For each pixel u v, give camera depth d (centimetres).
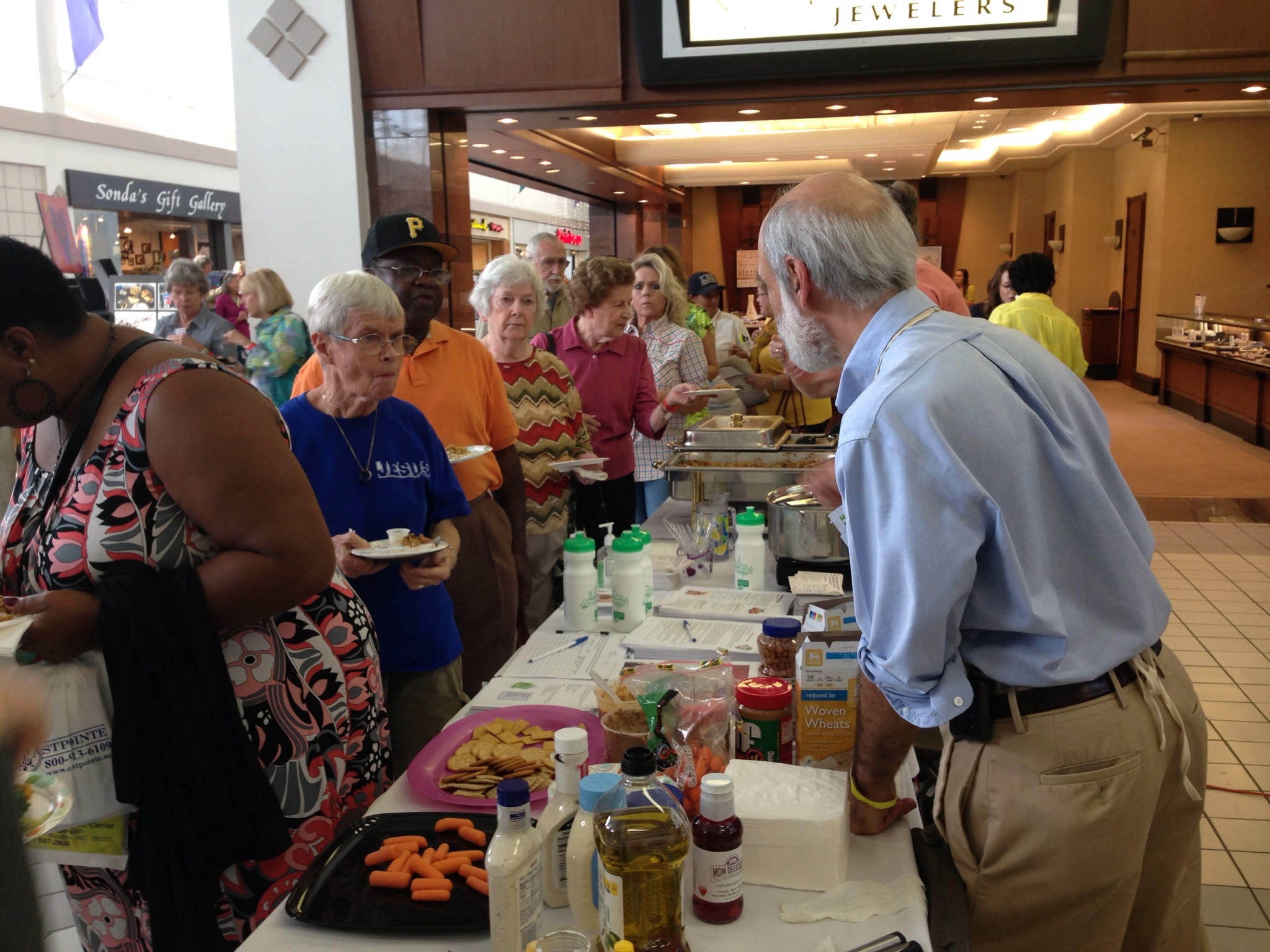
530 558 316
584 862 108
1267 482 739
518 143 669
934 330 126
